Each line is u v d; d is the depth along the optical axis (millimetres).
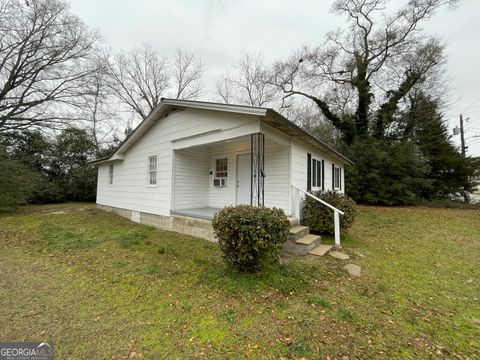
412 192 13758
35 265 4184
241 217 3504
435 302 3092
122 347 2115
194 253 4785
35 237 6078
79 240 5777
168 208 7121
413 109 16203
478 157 13852
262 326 2445
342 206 6203
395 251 5457
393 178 13789
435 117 15680
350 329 2426
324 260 4516
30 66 14016
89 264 4230
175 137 7051
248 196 7336
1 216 9211
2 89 13602
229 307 2793
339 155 9469
